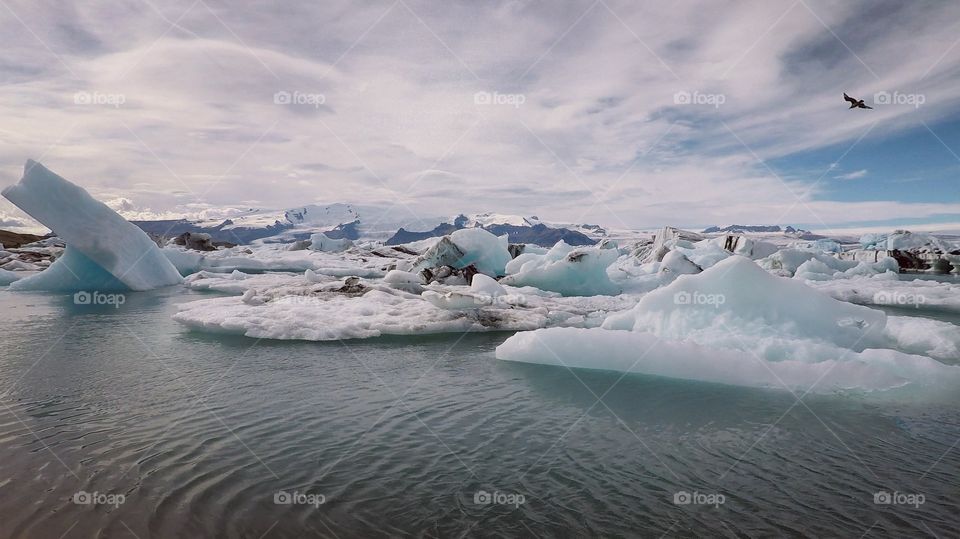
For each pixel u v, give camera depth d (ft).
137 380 27.76
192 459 17.83
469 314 45.39
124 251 75.92
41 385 26.58
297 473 16.84
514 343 33.17
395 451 18.80
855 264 114.83
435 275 74.95
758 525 13.93
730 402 24.53
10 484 15.75
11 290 74.64
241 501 14.92
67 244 77.36
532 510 14.64
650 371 29.40
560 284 71.87
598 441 19.95
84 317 49.21
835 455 18.65
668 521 14.11
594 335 31.45
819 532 13.61
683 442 19.88
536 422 21.99
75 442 19.17
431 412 23.17
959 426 21.26
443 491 15.72
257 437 19.94
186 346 36.17
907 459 18.28
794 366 27.17
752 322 32.71
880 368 26.45
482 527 13.67
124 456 17.98
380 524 13.79
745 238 121.29
